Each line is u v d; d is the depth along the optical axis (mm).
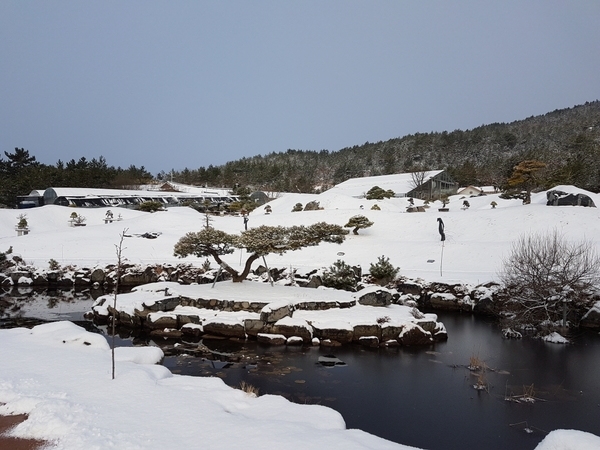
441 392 9273
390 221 33938
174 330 13508
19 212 43719
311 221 35781
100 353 8102
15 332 9641
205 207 53781
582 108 169500
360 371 10523
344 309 14297
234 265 25062
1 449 4523
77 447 4449
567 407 8570
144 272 23719
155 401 5824
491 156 122562
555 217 28219
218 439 4723
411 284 19078
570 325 14656
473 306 17516
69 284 23391
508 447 7008
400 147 144625
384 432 7449
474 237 28266
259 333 12977
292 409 5773
